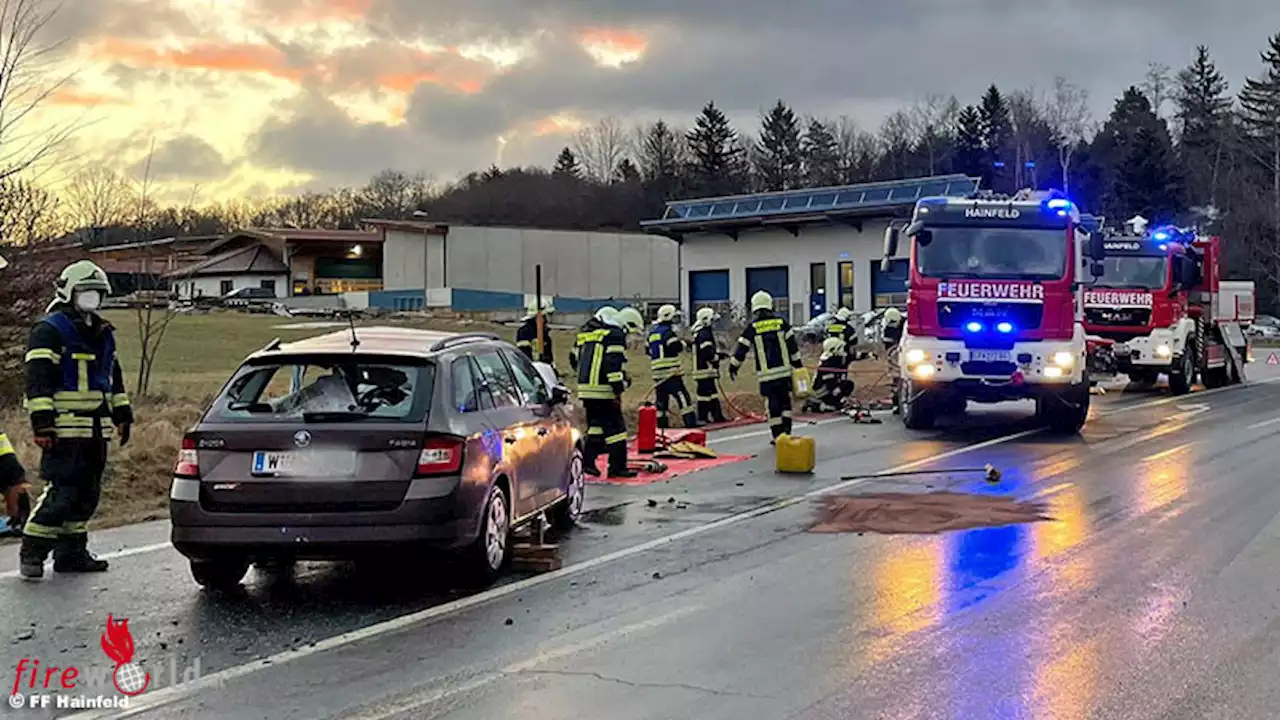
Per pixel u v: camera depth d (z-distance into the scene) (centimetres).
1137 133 8806
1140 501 1066
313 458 713
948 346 1664
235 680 568
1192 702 516
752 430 1841
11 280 1658
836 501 1097
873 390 2545
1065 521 971
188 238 7562
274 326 4472
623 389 1290
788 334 1507
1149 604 689
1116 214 8388
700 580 772
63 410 802
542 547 812
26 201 1675
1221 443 1535
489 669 580
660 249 7031
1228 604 688
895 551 857
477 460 750
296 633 653
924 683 546
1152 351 2423
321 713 518
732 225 5047
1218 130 9406
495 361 873
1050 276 1644
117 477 1181
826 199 5047
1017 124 9556
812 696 530
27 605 722
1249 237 7681
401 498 710
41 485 1149
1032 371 1639
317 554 710
